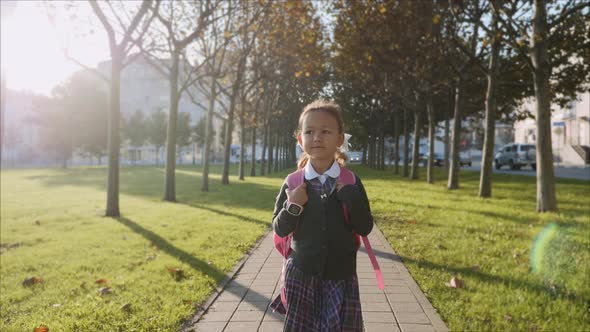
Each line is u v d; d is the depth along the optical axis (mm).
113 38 11414
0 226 9578
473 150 69438
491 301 4121
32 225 9727
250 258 6160
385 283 4816
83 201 15188
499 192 15133
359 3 15742
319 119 2139
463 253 6125
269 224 9312
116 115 11414
